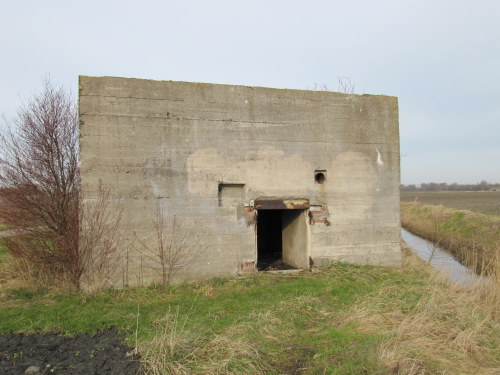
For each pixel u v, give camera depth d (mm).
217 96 7617
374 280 7711
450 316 5641
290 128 8109
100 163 6941
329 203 8398
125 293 6715
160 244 7230
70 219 7316
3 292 6613
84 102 6871
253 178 7828
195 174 7453
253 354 4418
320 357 4504
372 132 8742
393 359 4324
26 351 4441
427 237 20109
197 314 5758
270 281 7492
